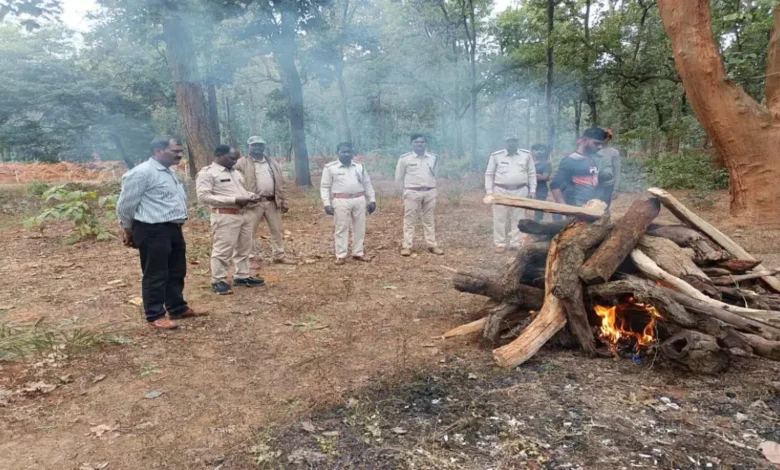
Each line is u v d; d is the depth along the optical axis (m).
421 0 22.72
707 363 3.08
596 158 5.69
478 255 7.20
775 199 8.30
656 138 20.61
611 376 3.18
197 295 5.47
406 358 3.63
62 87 19.08
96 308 5.02
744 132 8.34
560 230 4.01
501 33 24.06
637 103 19.31
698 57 8.31
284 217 11.29
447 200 12.99
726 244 3.95
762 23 11.12
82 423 2.85
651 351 3.36
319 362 3.63
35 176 31.70
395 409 2.88
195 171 12.83
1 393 3.18
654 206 3.71
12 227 10.52
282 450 2.50
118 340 4.05
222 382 3.35
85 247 8.34
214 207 5.39
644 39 16.95
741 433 2.51
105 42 15.85
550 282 3.66
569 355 3.54
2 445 2.63
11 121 20.11
